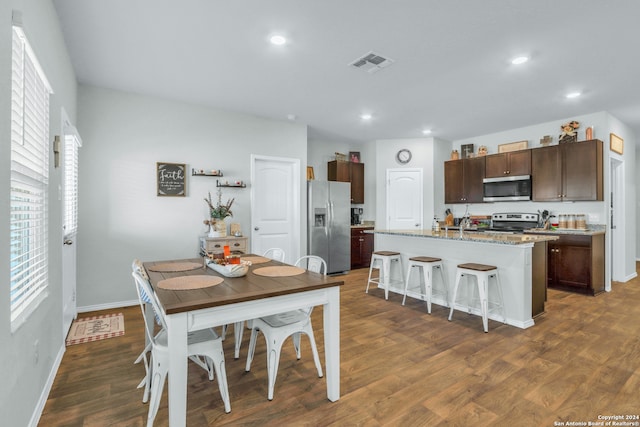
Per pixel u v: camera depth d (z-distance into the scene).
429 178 6.16
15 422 1.45
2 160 1.29
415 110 4.48
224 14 2.30
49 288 2.10
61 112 2.50
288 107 4.36
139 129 3.87
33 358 1.72
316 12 2.28
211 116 4.36
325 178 6.55
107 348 2.67
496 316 3.34
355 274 5.83
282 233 5.11
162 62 3.04
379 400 1.95
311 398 1.97
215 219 4.20
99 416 1.80
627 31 2.51
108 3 2.17
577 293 4.39
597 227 4.63
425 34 2.57
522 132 5.41
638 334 2.95
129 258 3.83
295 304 1.83
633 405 1.89
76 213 3.44
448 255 3.84
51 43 2.14
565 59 2.97
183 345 1.51
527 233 4.93
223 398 1.83
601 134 4.54
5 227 1.32
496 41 2.67
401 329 3.10
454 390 2.05
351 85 3.58
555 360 2.45
